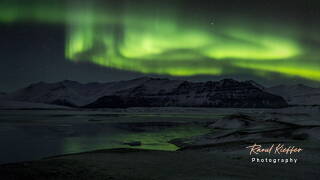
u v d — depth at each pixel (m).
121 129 75.19
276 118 62.22
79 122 109.31
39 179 17.94
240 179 17.47
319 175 18.33
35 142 46.94
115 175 18.77
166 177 18.09
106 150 29.77
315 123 52.81
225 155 25.72
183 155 26.06
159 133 62.09
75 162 23.02
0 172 19.61
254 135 38.75
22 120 120.69
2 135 59.41
